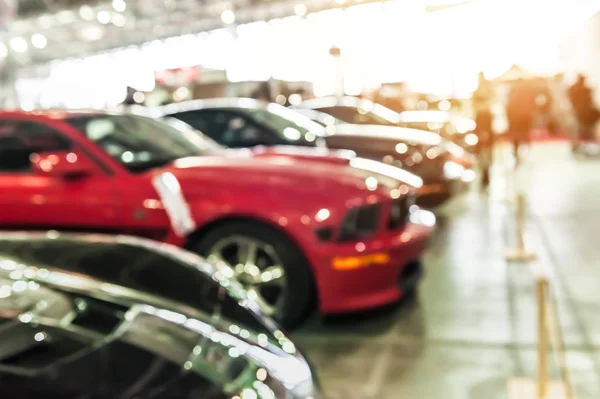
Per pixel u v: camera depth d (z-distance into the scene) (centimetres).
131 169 404
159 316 212
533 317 408
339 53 1617
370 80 1634
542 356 290
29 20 2103
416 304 441
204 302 239
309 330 395
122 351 178
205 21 2041
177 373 174
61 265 245
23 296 202
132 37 2334
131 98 1342
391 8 1538
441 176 678
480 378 324
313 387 204
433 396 306
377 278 375
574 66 1691
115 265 254
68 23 2164
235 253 387
